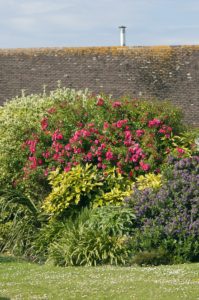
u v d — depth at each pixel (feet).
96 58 119.85
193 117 111.04
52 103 65.10
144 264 43.39
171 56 118.83
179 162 47.44
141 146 53.62
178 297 34.45
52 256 45.85
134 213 46.24
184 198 45.19
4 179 59.21
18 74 119.55
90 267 43.16
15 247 50.78
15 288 37.70
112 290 36.29
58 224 49.29
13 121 61.82
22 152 58.95
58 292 36.47
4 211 53.88
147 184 49.34
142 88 115.34
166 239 44.37
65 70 119.34
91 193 50.83
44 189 55.88
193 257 44.27
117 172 52.60
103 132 54.65
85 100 59.93
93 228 46.60
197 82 115.24
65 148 54.75
